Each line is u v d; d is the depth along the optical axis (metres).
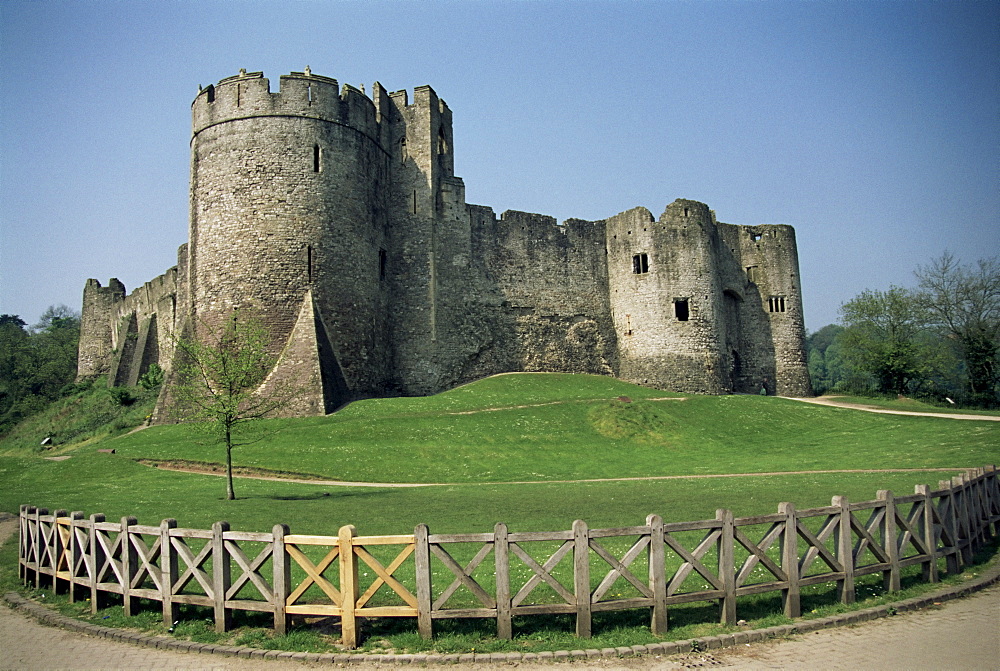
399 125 42.34
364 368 36.91
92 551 10.19
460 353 41.62
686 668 7.74
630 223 46.84
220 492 20.06
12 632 9.38
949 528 11.24
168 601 9.30
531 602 9.34
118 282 70.81
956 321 53.34
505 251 44.62
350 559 8.48
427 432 29.34
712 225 47.03
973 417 36.28
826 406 40.59
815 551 9.52
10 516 18.55
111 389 52.66
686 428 33.44
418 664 7.90
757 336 51.25
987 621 9.12
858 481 19.78
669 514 14.92
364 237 37.91
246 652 8.29
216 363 21.72
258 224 35.06
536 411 33.47
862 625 9.05
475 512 15.89
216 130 36.41
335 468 24.56
